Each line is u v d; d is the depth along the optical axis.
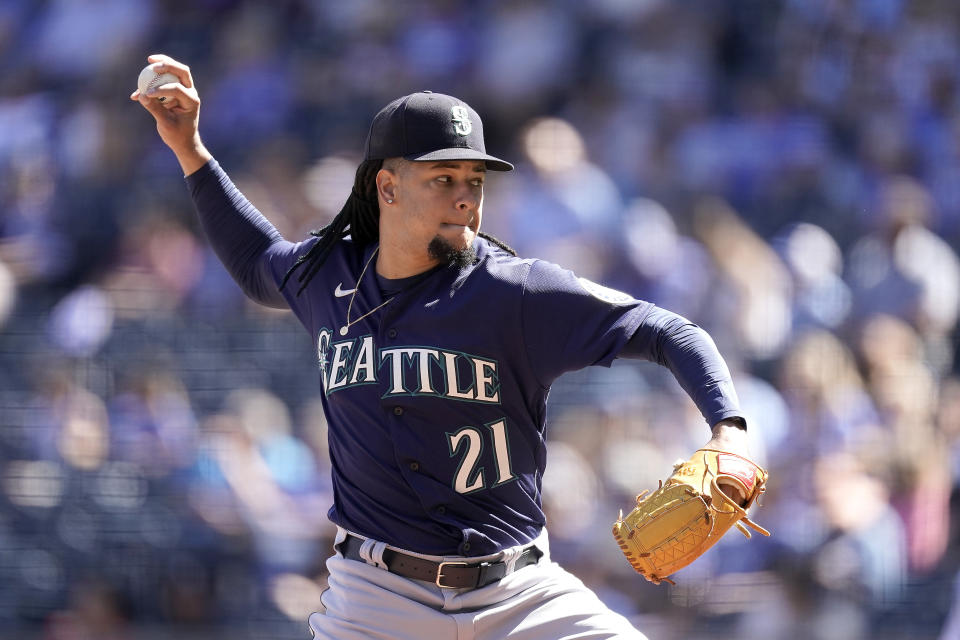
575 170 29.50
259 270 12.17
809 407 24.39
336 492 11.21
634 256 28.59
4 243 29.98
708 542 9.89
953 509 23.67
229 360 25.78
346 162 32.72
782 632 22.61
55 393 25.42
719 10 35.81
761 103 33.53
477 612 10.64
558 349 10.34
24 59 37.50
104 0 37.53
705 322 27.16
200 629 23.75
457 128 10.40
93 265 30.16
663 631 22.59
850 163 32.47
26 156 33.28
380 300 10.70
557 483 23.11
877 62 34.53
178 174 32.22
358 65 35.91
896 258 27.31
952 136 33.28
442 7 36.53
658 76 34.28
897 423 24.33
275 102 35.09
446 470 10.47
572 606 10.87
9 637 23.89
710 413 9.75
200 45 36.97
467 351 10.33
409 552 10.59
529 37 35.28
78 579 24.11
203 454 24.55
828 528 23.09
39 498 24.53
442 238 10.35
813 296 27.02
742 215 31.06
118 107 34.88
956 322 26.84
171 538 24.16
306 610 23.62
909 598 22.89
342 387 10.70
